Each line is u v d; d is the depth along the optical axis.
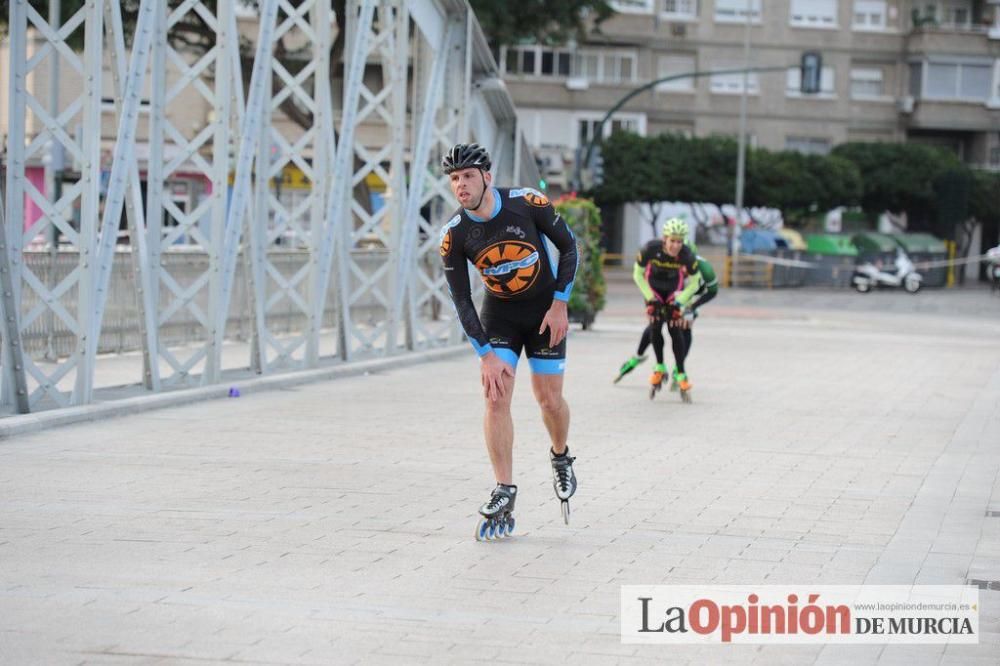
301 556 8.53
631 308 47.16
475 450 13.08
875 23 86.69
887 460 13.11
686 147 74.88
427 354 23.38
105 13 15.07
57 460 12.02
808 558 8.74
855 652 6.74
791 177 75.94
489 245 8.97
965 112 86.44
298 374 19.16
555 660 6.49
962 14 87.94
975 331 39.00
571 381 20.14
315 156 20.00
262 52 18.11
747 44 72.69
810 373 22.64
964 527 9.85
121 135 15.19
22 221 14.41
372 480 11.32
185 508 9.98
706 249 73.69
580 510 10.24
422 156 23.06
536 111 82.19
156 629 6.89
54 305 14.77
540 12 44.88
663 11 83.69
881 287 71.44
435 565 8.36
